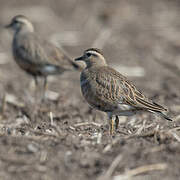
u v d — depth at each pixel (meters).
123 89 12.20
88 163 9.67
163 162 9.62
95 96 12.41
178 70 21.06
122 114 12.51
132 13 29.48
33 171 9.39
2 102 16.52
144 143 10.63
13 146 10.38
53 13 29.98
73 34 26.06
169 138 10.93
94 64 13.41
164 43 24.61
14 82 19.89
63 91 18.69
